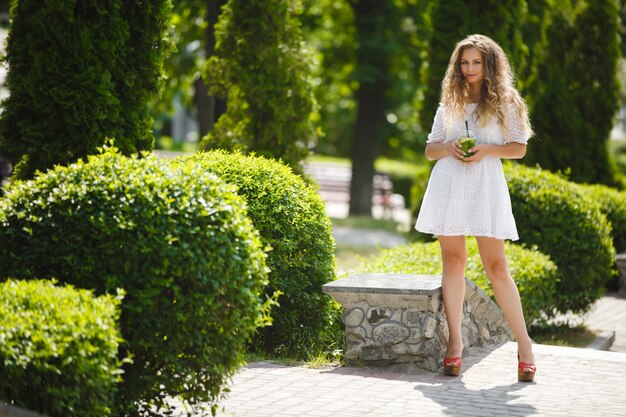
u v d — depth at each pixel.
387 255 10.64
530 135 7.11
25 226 5.61
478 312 8.33
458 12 14.18
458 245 7.19
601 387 6.91
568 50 17.38
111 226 5.44
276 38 12.10
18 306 4.91
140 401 6.02
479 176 6.99
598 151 17.36
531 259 10.27
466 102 7.08
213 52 14.87
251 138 12.27
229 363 5.67
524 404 6.41
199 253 5.42
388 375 7.36
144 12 8.64
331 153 46.66
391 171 30.80
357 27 24.69
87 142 8.31
